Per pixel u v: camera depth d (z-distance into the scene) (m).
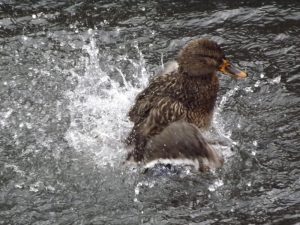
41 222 10.14
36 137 11.82
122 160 11.19
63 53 13.77
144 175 10.96
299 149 11.33
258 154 11.27
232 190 10.62
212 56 11.29
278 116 12.06
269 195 10.46
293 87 12.68
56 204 10.47
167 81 11.52
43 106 12.52
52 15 14.72
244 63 13.37
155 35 14.16
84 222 10.13
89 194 10.67
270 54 13.58
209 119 11.75
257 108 12.28
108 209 10.38
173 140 10.44
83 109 12.45
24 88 12.90
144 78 13.12
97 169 11.12
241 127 11.88
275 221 9.98
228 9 14.76
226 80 12.96
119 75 13.22
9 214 10.28
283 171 10.91
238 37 14.05
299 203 10.29
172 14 14.70
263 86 12.76
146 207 10.39
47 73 13.26
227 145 11.46
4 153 11.48
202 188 10.69
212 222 10.03
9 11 14.87
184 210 10.30
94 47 13.90
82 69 13.37
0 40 14.05
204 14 14.66
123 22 14.52
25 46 13.90
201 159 10.25
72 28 14.38
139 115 11.34
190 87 11.35
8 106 12.49
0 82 13.02
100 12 14.80
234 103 12.41
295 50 13.63
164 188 10.73
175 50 13.77
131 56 13.66
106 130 11.88
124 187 10.79
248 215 10.12
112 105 12.54
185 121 11.16
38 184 10.87
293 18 14.45
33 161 11.32
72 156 11.41
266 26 14.30
